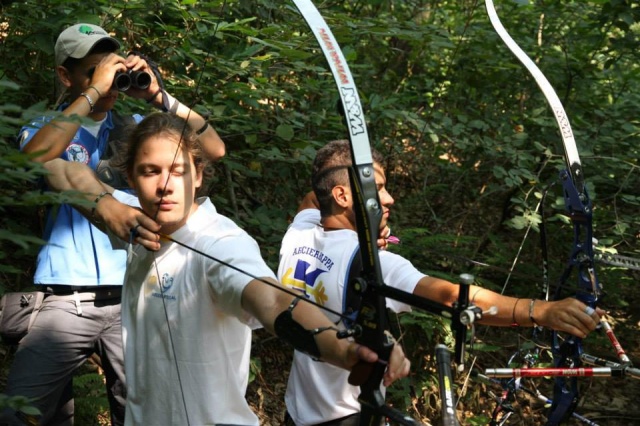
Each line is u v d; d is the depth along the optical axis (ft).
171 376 10.65
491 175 28.99
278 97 21.26
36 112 8.48
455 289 11.90
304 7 10.14
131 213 10.83
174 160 10.62
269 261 20.95
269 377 22.41
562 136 14.05
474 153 27.68
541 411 22.75
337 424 12.67
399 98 27.58
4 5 16.44
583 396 23.85
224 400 10.68
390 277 12.54
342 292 12.45
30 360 14.57
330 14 23.12
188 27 19.81
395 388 21.77
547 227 27.14
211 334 10.48
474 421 21.56
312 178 13.33
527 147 27.66
